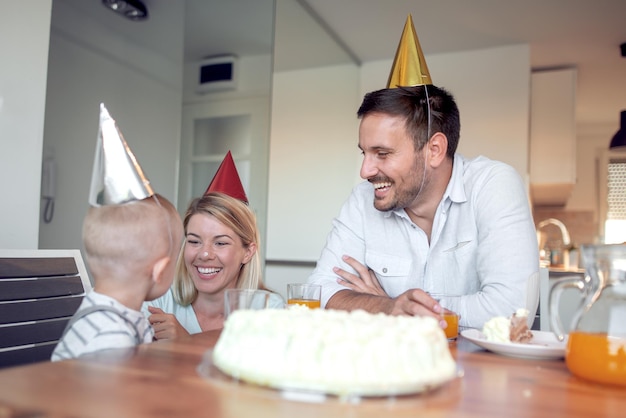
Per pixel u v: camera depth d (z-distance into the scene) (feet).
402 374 1.92
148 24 8.32
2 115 5.85
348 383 1.86
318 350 1.93
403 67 4.46
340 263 5.01
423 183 4.39
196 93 8.54
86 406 1.67
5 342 3.43
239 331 2.14
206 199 4.91
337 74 12.52
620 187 18.70
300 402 1.82
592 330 2.25
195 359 2.38
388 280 4.87
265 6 8.66
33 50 6.15
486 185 4.43
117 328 2.76
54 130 7.36
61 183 7.51
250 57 8.67
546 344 3.09
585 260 2.47
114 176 2.73
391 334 2.02
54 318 3.80
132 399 1.77
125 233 2.87
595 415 1.78
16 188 5.97
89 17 7.71
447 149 4.48
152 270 3.01
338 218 5.18
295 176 12.41
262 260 8.59
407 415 1.73
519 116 11.43
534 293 4.09
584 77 13.64
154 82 8.34
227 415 1.65
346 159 12.69
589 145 18.99
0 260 3.61
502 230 4.20
